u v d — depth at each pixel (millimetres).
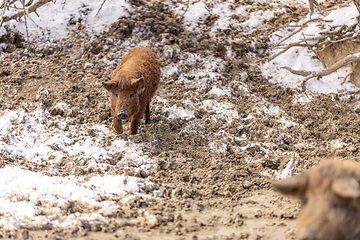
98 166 11086
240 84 15859
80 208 9055
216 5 19953
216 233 8398
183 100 14742
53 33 17688
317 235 5152
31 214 8625
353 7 17516
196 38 18125
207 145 12695
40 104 13688
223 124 13789
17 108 13562
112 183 10180
